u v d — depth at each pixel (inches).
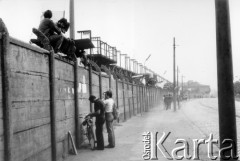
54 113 358.9
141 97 1427.2
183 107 2016.5
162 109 1777.8
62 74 412.2
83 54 522.0
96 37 949.2
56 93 383.2
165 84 3034.0
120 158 395.2
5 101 242.7
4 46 242.1
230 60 275.0
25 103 285.6
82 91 516.4
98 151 446.9
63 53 456.1
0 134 237.1
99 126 457.1
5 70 242.7
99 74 656.4
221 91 277.7
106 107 481.4
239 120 925.2
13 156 254.7
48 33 399.2
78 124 473.1
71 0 565.6
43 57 339.6
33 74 308.5
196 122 881.5
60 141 392.2
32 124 301.3
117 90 863.7
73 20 567.2
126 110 1024.2
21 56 281.0
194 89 7411.4
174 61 1644.9
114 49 1165.7
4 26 245.1
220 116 280.5
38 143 316.5
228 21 273.1
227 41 273.4
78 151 450.6
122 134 634.2
